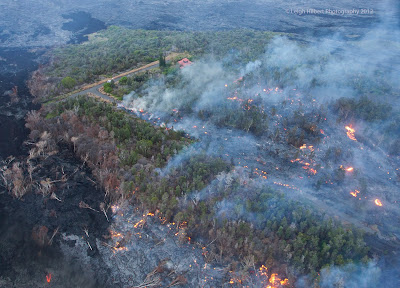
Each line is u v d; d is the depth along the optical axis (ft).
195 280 288.71
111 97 533.96
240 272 290.76
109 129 437.99
